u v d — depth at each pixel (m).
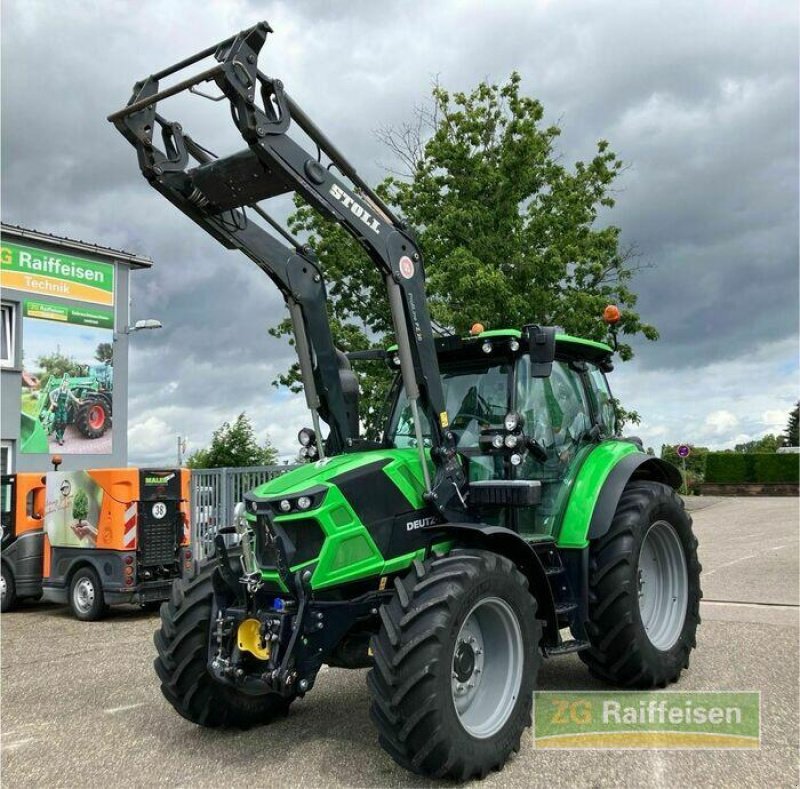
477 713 4.19
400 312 4.74
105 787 4.04
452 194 19.66
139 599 9.71
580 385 6.06
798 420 77.00
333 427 5.21
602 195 21.05
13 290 17.91
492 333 5.25
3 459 17.73
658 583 5.96
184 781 4.07
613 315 6.32
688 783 3.83
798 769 3.97
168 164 4.61
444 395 5.43
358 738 4.67
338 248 18.23
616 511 5.54
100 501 9.88
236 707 4.80
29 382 18.14
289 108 4.36
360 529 4.29
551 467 5.36
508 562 4.35
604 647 5.28
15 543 10.73
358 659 4.50
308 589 4.11
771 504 28.70
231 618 4.38
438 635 3.83
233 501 12.53
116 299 19.92
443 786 3.90
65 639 8.55
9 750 4.68
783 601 8.76
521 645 4.31
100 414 19.47
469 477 5.04
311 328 5.18
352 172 4.65
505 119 20.45
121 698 5.79
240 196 4.63
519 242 19.20
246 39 4.16
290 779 4.04
